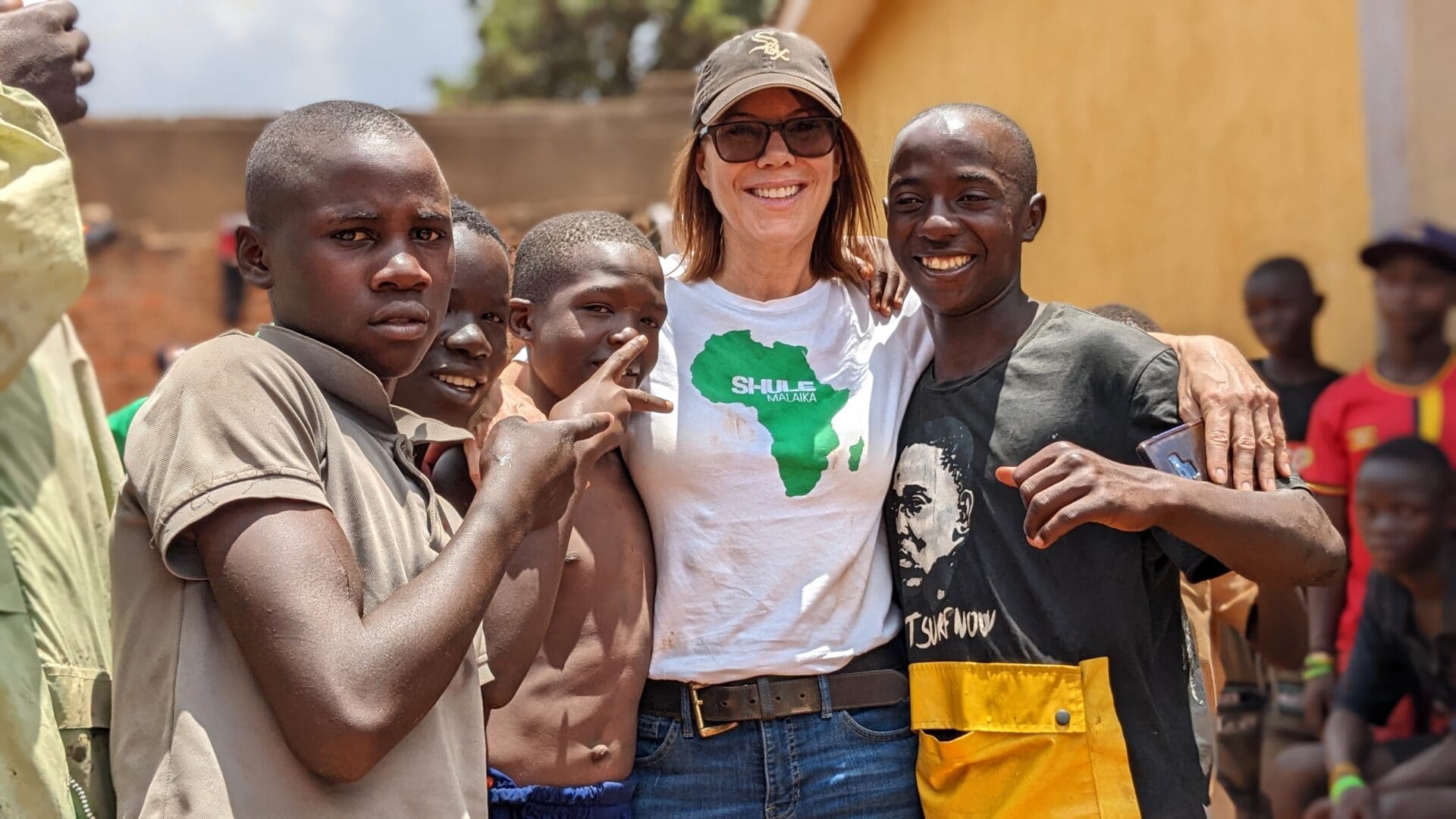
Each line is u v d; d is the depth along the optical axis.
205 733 1.84
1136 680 2.65
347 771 1.77
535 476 2.03
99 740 2.48
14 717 2.26
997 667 2.69
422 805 1.93
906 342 3.04
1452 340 4.08
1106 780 2.61
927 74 7.72
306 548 1.81
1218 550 2.41
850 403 2.93
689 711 2.81
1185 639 2.77
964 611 2.74
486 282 2.75
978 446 2.77
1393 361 4.16
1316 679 4.21
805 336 3.01
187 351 1.99
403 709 1.78
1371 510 4.00
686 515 2.87
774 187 2.96
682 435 2.87
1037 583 2.67
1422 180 4.18
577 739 2.69
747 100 2.95
